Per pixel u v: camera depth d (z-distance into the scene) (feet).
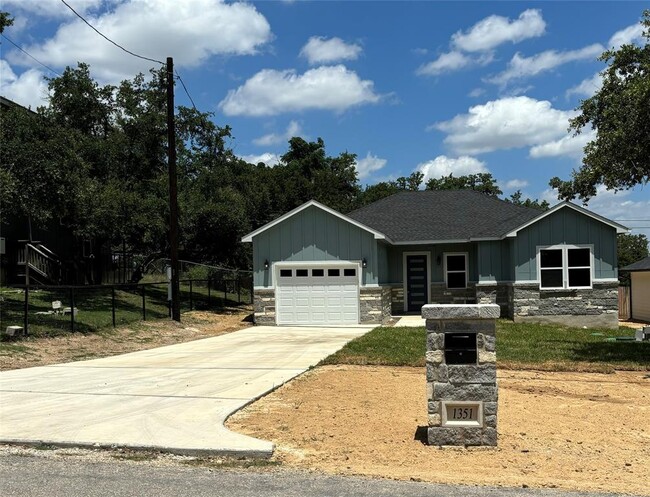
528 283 67.77
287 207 132.67
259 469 18.99
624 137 41.04
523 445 21.77
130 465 19.38
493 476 18.37
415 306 79.41
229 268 104.12
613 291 66.80
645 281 90.63
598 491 16.96
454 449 21.22
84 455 20.49
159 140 91.71
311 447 21.33
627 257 168.35
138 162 90.84
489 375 21.54
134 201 78.23
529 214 73.51
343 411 26.61
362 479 17.97
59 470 18.83
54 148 62.23
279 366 39.24
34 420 24.72
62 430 23.03
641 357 41.70
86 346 48.62
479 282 72.90
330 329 64.90
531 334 55.83
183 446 20.72
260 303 69.92
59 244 89.30
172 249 67.36
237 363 40.93
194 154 100.17
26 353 43.78
